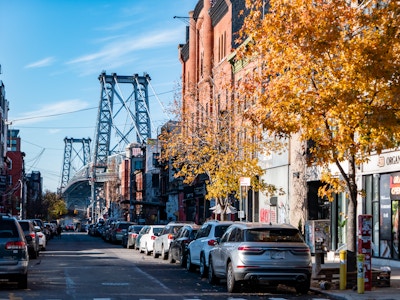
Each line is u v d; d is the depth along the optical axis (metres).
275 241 19.11
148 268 28.64
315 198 37.62
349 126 19.75
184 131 45.22
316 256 20.91
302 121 20.22
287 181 40.81
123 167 153.38
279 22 20.27
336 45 19.72
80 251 44.28
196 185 69.44
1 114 101.38
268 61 21.20
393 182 28.89
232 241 20.02
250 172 38.06
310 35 19.38
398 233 28.59
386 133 19.39
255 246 18.91
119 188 164.00
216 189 38.84
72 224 187.75
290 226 19.75
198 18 65.50
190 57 67.19
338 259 32.69
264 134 41.53
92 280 22.84
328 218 36.09
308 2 19.81
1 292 18.83
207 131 42.25
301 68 20.42
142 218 116.62
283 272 18.88
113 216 154.12
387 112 18.41
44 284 21.39
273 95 20.73
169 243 33.81
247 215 49.25
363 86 19.16
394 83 18.52
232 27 52.53
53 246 53.84
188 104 47.16
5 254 18.77
